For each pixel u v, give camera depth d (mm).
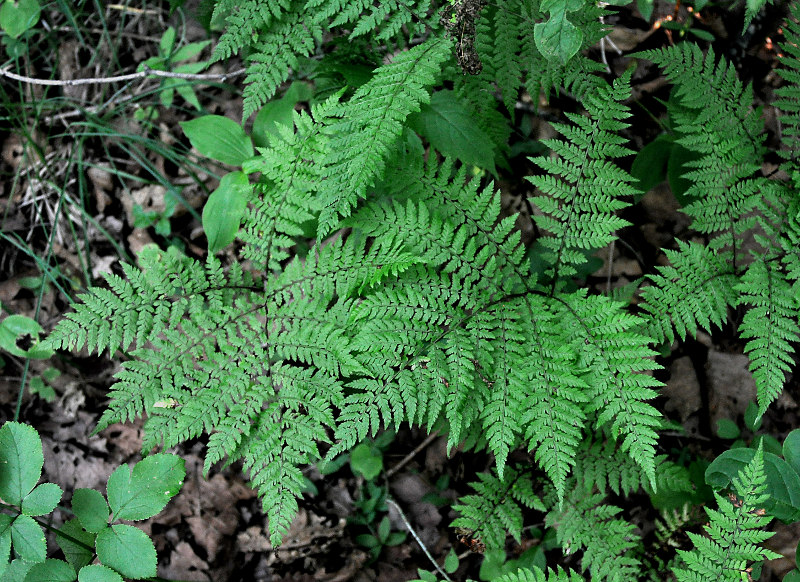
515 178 1439
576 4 1109
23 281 1544
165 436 1181
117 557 1158
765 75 1435
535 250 1338
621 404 1155
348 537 1441
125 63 1615
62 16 1619
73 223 1575
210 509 1465
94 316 1189
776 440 1318
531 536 1391
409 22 1212
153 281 1212
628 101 1444
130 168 1580
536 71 1252
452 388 1157
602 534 1260
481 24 1231
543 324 1187
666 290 1225
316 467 1445
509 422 1154
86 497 1173
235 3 1215
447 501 1430
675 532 1272
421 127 1244
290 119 1323
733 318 1399
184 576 1446
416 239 1203
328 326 1192
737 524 1131
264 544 1450
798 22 1259
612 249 1425
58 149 1591
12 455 1169
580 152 1206
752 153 1261
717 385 1378
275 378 1188
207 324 1211
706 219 1245
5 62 1611
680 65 1243
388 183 1221
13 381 1549
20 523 1153
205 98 1573
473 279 1197
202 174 1562
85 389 1535
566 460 1146
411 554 1431
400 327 1173
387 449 1458
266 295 1221
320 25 1232
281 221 1229
